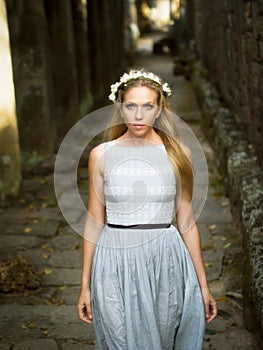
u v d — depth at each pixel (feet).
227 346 13.92
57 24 36.50
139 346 10.07
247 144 24.59
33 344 14.35
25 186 27.40
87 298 10.45
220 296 16.65
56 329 15.19
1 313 15.99
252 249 14.26
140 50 103.04
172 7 115.24
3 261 18.31
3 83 25.09
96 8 47.93
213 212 23.27
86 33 42.91
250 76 23.43
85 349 14.21
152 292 9.97
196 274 10.45
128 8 97.76
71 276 18.51
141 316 9.99
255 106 22.24
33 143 32.12
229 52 31.78
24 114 32.01
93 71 48.03
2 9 24.68
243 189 18.99
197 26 62.49
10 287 17.28
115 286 10.04
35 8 31.32
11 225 22.85
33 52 31.65
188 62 65.26
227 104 33.88
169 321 10.12
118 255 10.03
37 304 16.62
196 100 48.55
